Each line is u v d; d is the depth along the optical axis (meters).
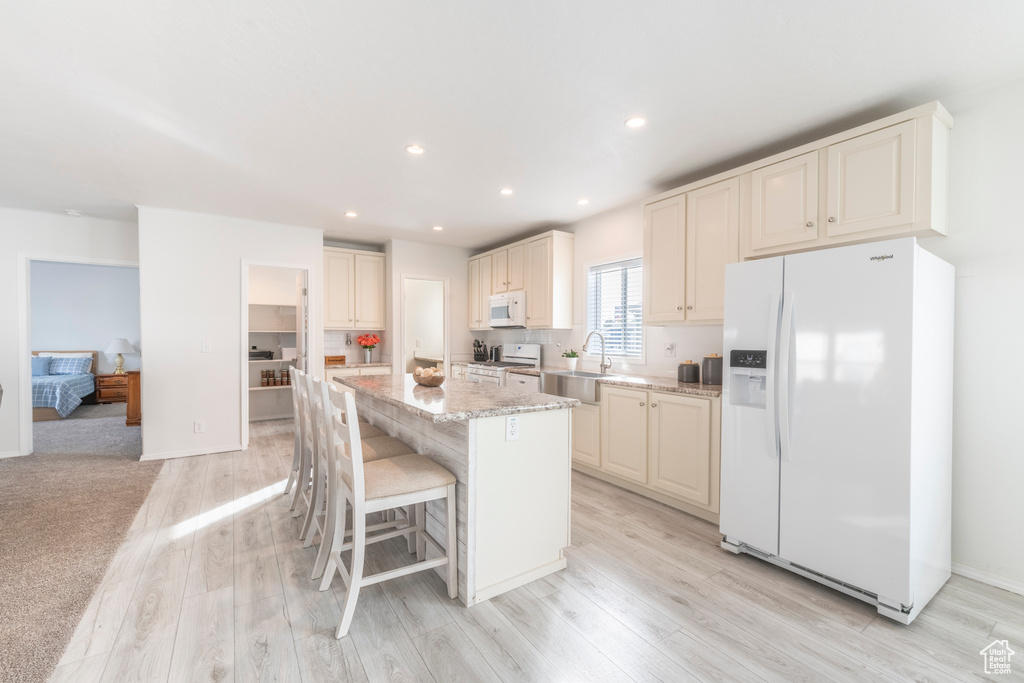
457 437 1.95
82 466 3.77
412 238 5.26
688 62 1.83
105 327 7.61
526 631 1.71
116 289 7.70
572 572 2.14
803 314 2.00
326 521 2.05
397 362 5.36
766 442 2.13
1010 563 1.99
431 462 2.04
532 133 2.48
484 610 1.84
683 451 2.81
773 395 2.06
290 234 4.57
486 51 1.77
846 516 1.87
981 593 1.97
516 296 4.77
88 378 6.89
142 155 2.75
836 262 1.89
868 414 1.80
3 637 1.63
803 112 2.23
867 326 1.80
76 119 2.29
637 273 3.91
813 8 1.52
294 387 3.06
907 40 1.68
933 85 1.99
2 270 3.90
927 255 1.81
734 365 2.26
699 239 2.89
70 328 7.38
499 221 4.45
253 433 5.04
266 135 2.49
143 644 1.61
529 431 2.03
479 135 2.50
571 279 4.54
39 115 2.24
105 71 1.88
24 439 4.10
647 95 2.08
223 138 2.53
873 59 1.81
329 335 5.59
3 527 2.58
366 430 2.76
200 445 4.14
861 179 2.14
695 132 2.46
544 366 4.95
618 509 2.93
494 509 1.93
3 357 3.96
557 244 4.42
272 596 1.92
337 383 3.63
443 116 2.29
